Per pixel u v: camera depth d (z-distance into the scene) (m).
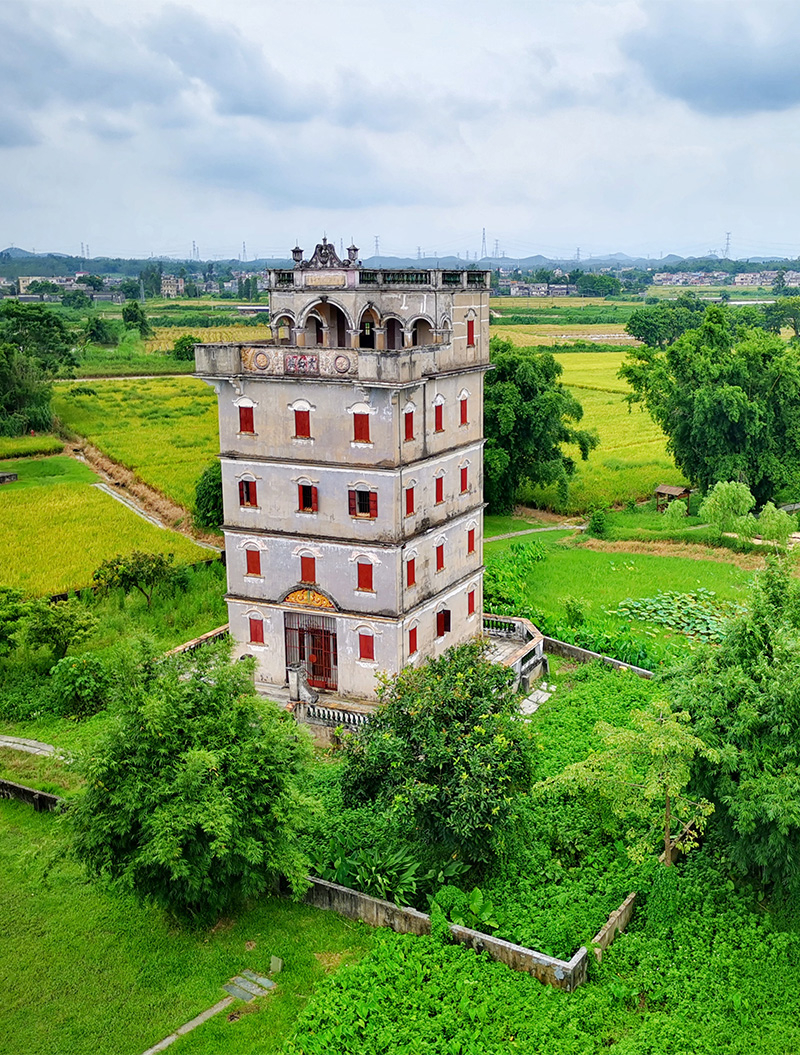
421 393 40.22
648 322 180.12
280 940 27.77
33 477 94.75
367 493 39.38
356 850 30.52
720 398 72.38
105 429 114.50
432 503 42.38
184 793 26.06
